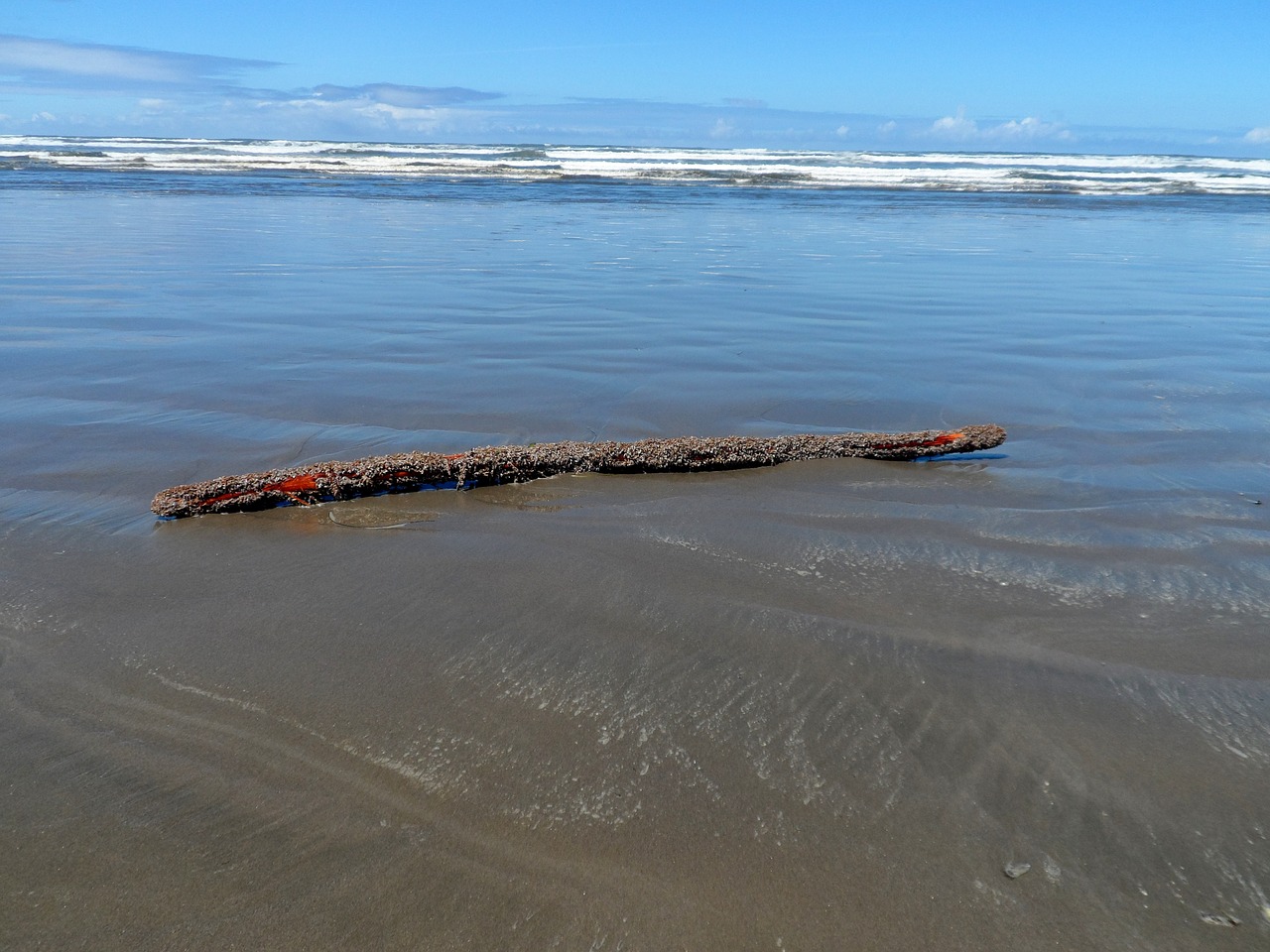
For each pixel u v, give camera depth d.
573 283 11.62
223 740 2.79
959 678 3.12
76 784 2.59
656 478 5.15
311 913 2.18
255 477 4.61
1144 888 2.28
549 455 5.09
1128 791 2.60
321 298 10.15
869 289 11.74
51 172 28.98
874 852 2.38
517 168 35.28
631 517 4.54
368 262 12.80
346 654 3.25
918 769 2.68
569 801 2.54
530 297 10.59
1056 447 5.83
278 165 34.09
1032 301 11.05
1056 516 4.61
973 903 2.23
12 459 5.18
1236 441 5.96
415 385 6.89
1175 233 19.58
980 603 3.67
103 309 9.17
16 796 2.54
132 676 3.11
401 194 24.44
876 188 32.75
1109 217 23.06
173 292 10.21
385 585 3.77
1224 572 3.96
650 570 3.92
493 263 13.09
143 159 34.03
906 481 5.15
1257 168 50.53
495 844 2.39
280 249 13.73
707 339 8.67
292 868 2.31
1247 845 2.41
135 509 4.57
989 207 25.44
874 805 2.53
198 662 3.19
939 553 4.14
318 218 18.02
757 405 6.68
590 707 2.94
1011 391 7.15
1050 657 3.27
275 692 3.02
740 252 15.02
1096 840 2.42
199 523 4.42
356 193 24.22
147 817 2.47
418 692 3.02
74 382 6.73
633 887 2.27
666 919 2.19
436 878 2.29
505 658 3.21
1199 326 9.73
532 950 2.10
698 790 2.58
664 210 22.16
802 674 3.13
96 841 2.39
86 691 3.03
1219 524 4.51
